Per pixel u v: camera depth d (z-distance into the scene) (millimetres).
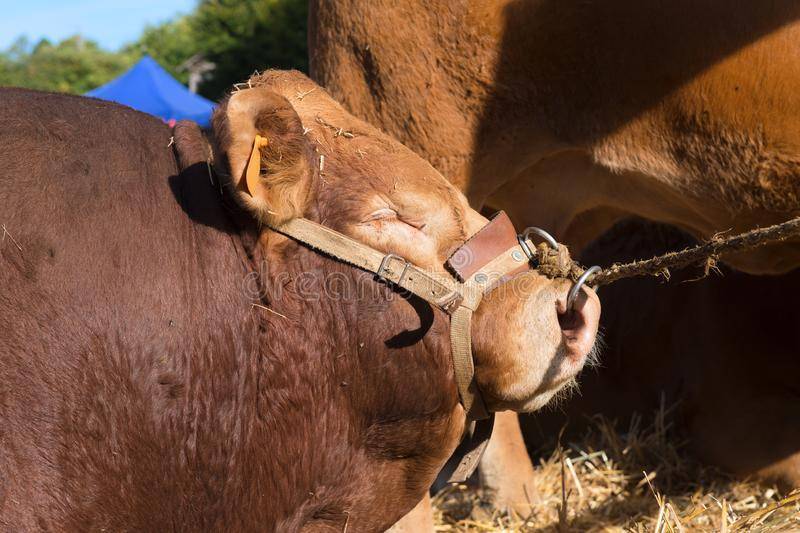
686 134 3389
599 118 3516
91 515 2223
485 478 4098
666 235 4961
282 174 2305
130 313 2271
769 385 4375
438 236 2533
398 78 3688
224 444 2404
